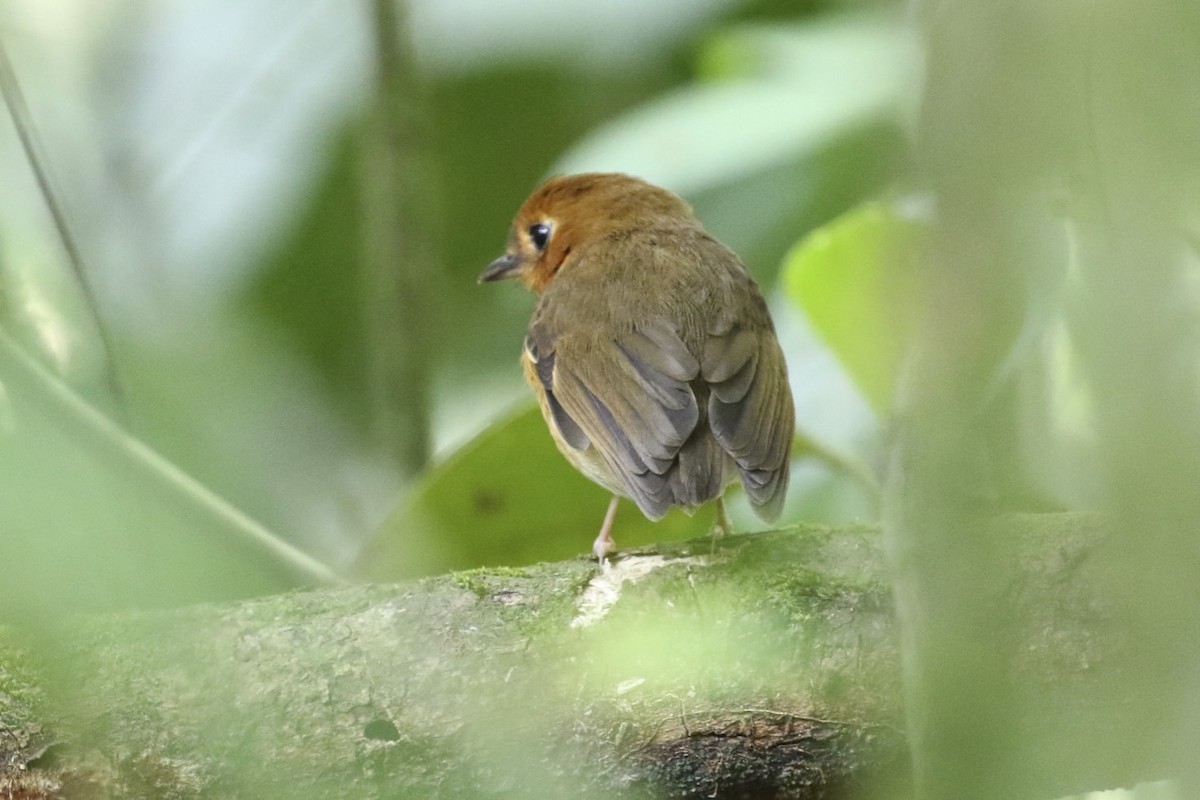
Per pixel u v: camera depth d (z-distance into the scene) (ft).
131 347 34.32
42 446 20.66
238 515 26.20
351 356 46.75
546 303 31.55
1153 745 11.20
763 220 39.45
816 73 36.11
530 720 20.24
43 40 42.68
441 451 44.01
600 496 30.30
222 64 45.93
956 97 10.35
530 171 48.70
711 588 21.34
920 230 11.12
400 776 20.18
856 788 20.16
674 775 20.03
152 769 19.94
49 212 29.43
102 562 20.81
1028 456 16.67
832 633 20.24
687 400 27.94
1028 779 12.09
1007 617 15.03
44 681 19.84
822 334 29.09
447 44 47.34
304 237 46.78
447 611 21.15
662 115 36.76
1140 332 10.27
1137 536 10.36
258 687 20.33
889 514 12.76
